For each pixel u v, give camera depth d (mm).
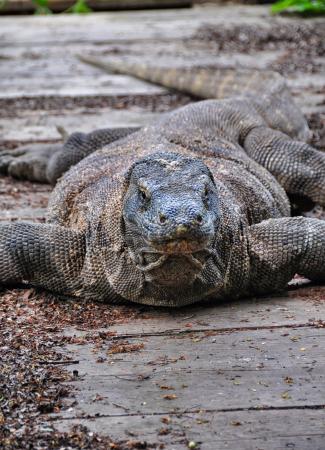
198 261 9656
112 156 12672
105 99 20688
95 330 10172
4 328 10180
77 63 24375
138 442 7824
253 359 9328
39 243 11133
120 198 10633
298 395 8586
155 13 31734
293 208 14273
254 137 14227
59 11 33781
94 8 33344
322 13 29969
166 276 9875
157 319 10477
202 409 8375
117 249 10555
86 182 12016
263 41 26500
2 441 7867
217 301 11047
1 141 17656
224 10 32031
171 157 10289
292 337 9836
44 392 8672
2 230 11273
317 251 11219
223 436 7957
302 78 22422
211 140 13438
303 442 7855
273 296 11258
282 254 11148
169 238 9102
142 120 18938
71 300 11141
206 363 9273
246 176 12344
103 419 8234
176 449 7781
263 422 8156
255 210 11820
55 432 8031
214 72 19922
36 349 9586
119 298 10898
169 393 8672
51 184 15422
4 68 23844
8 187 15719
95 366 9242
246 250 11047
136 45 26375
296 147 13914
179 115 14156
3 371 9016
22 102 20500
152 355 9484
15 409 8383
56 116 19359
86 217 11242
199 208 9227
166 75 21375
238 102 15328
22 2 32938
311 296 11148
